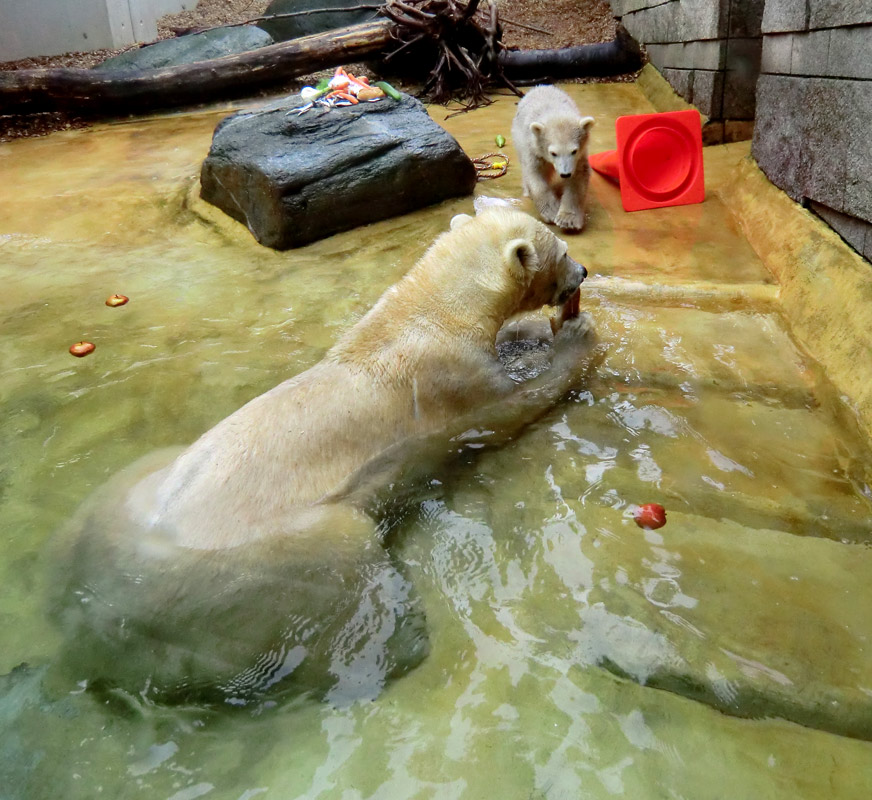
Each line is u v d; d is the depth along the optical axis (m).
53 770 0.98
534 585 1.28
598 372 1.87
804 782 0.95
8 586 1.26
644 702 1.06
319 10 5.32
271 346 2.06
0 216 3.21
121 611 1.13
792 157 2.46
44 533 1.40
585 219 2.90
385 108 3.23
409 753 1.00
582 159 2.76
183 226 3.15
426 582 1.29
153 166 3.72
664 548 1.33
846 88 2.03
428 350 1.65
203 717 1.05
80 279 2.64
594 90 5.02
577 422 1.69
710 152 3.54
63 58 6.38
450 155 3.07
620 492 1.48
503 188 3.31
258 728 1.04
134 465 1.52
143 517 1.26
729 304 2.19
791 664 1.10
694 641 1.15
